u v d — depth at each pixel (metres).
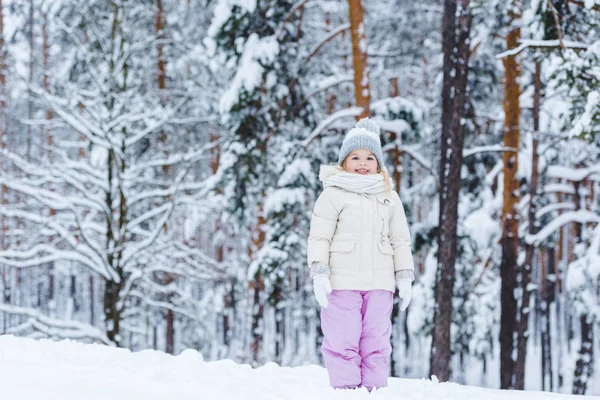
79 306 31.33
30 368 2.41
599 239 10.54
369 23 18.95
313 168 12.27
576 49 7.98
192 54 15.96
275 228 13.03
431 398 2.73
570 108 8.38
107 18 14.45
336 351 3.07
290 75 12.22
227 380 2.82
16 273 27.02
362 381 3.12
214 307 19.11
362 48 10.73
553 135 11.35
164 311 18.14
